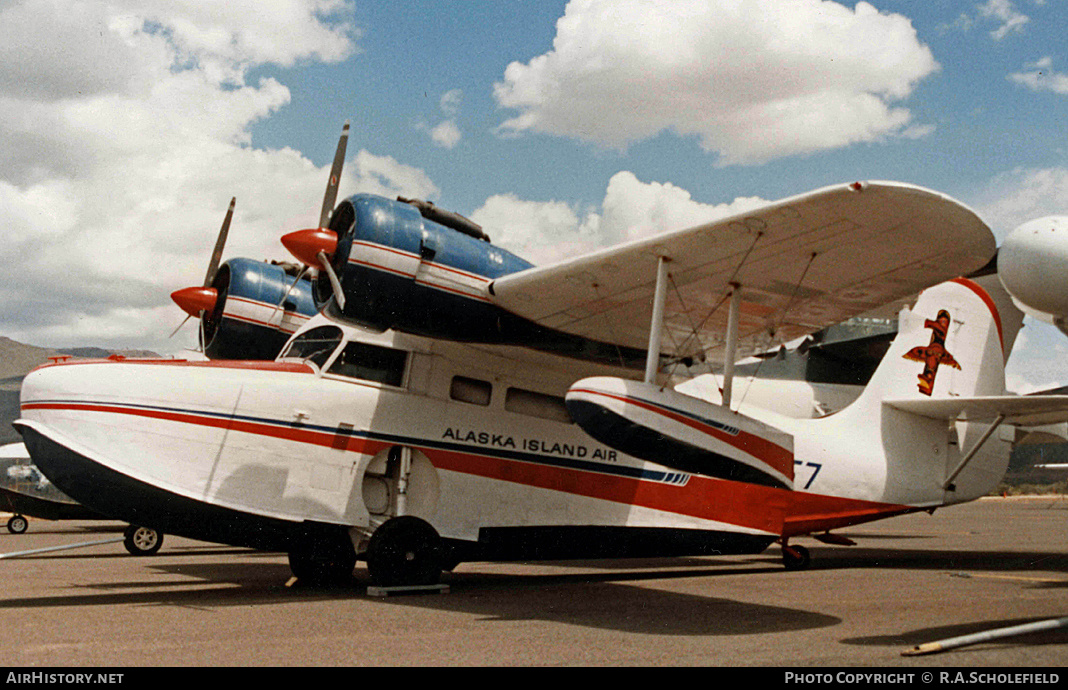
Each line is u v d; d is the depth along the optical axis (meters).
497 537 7.73
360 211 7.05
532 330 7.79
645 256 6.55
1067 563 10.31
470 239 7.47
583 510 8.19
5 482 17.41
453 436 7.65
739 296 7.23
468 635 4.96
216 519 6.62
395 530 6.98
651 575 9.15
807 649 4.50
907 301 7.28
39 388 6.34
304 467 6.97
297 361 7.58
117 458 6.28
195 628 5.14
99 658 4.20
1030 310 4.92
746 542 9.03
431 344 7.72
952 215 5.52
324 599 6.66
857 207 5.54
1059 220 4.72
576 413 6.42
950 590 7.37
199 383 6.72
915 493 10.30
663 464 6.77
